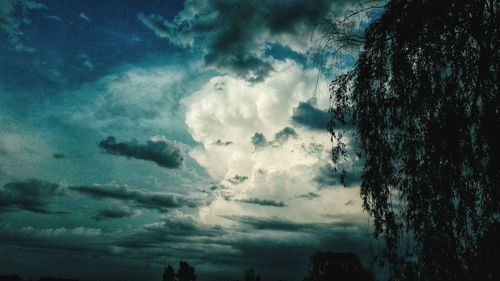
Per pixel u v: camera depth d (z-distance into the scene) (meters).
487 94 5.66
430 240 5.77
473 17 5.80
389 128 6.64
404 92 6.43
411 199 6.07
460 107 5.84
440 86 6.14
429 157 5.96
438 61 6.18
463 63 5.94
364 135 6.80
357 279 27.22
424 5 6.25
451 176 5.71
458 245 5.60
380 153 6.59
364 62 6.95
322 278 36.97
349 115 7.08
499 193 5.33
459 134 5.71
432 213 5.79
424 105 6.21
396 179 6.42
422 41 6.32
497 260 5.16
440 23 6.11
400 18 6.59
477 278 5.34
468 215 5.57
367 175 6.66
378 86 6.84
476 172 5.55
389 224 6.25
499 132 5.32
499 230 5.29
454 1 6.00
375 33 6.86
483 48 5.72
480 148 5.54
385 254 6.26
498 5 5.72
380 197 6.44
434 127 5.96
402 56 6.46
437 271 5.71
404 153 6.34
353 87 7.09
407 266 6.06
